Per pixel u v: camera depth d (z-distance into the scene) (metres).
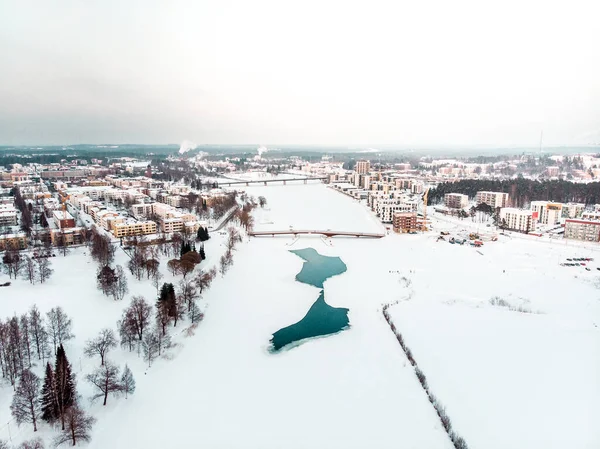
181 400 147.88
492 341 187.12
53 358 166.00
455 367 168.00
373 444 128.00
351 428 134.75
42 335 168.12
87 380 152.62
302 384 158.50
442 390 153.75
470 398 149.00
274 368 169.88
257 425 136.00
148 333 184.00
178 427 134.38
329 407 145.12
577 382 155.62
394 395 151.62
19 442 122.56
